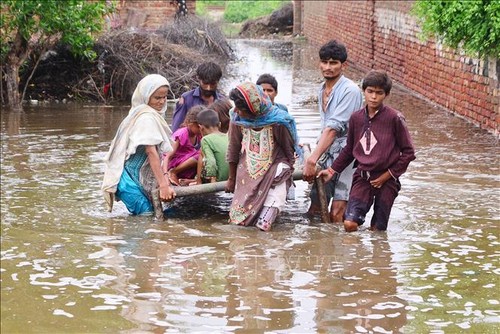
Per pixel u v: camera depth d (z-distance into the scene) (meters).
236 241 7.86
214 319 5.96
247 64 24.44
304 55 28.06
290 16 38.75
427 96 17.28
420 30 17.66
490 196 9.36
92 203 9.23
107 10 17.20
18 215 8.70
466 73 14.52
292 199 9.26
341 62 8.47
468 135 13.05
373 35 23.17
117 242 7.81
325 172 8.38
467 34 13.13
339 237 7.97
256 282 6.70
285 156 8.46
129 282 6.72
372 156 7.98
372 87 7.85
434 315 6.01
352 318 5.96
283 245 7.73
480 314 6.03
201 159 9.25
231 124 8.45
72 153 11.85
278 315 6.02
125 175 8.83
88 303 6.27
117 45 17.70
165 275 6.88
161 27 22.45
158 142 8.65
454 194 9.46
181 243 7.80
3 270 7.01
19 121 14.70
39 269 7.04
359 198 8.12
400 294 6.42
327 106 8.51
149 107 8.85
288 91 18.69
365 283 6.66
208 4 50.97
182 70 17.81
